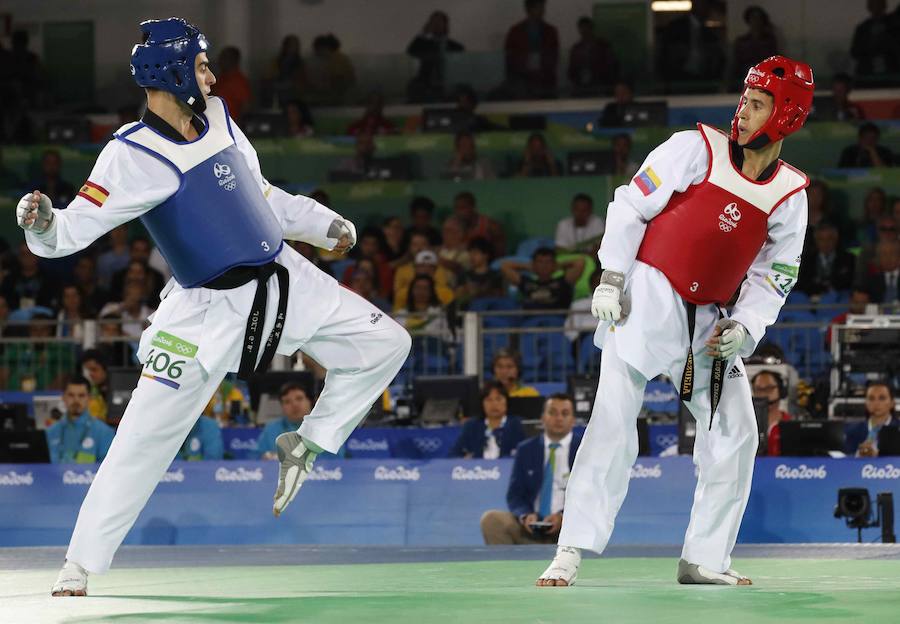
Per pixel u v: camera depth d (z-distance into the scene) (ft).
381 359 32.42
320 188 113.91
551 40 128.57
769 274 33.06
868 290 95.81
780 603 26.66
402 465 59.82
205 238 30.19
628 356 32.22
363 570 37.19
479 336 81.00
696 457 33.94
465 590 30.14
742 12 130.82
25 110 131.13
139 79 29.76
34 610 26.40
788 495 57.16
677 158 31.89
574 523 32.35
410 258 104.73
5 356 87.71
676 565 39.68
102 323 85.61
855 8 128.26
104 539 30.12
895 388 69.87
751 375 68.64
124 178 29.43
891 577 34.14
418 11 140.36
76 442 67.82
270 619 24.38
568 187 109.50
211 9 141.08
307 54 140.67
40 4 140.46
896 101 123.24
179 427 30.71
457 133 117.70
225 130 30.71
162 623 24.06
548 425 59.06
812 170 114.52
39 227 28.09
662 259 32.17
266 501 59.47
